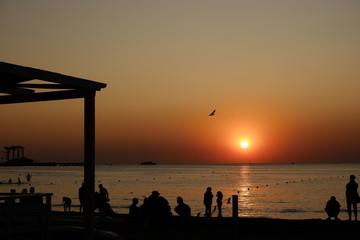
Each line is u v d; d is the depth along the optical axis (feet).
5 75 29.84
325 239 46.24
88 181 32.50
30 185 381.40
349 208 59.67
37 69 29.04
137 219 58.13
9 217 28.89
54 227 36.17
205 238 45.85
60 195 253.85
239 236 47.65
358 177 543.80
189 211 56.59
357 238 46.68
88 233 32.24
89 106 32.81
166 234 47.75
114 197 242.58
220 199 78.84
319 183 408.67
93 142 32.76
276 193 275.80
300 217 141.69
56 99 34.27
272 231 51.24
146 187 349.61
